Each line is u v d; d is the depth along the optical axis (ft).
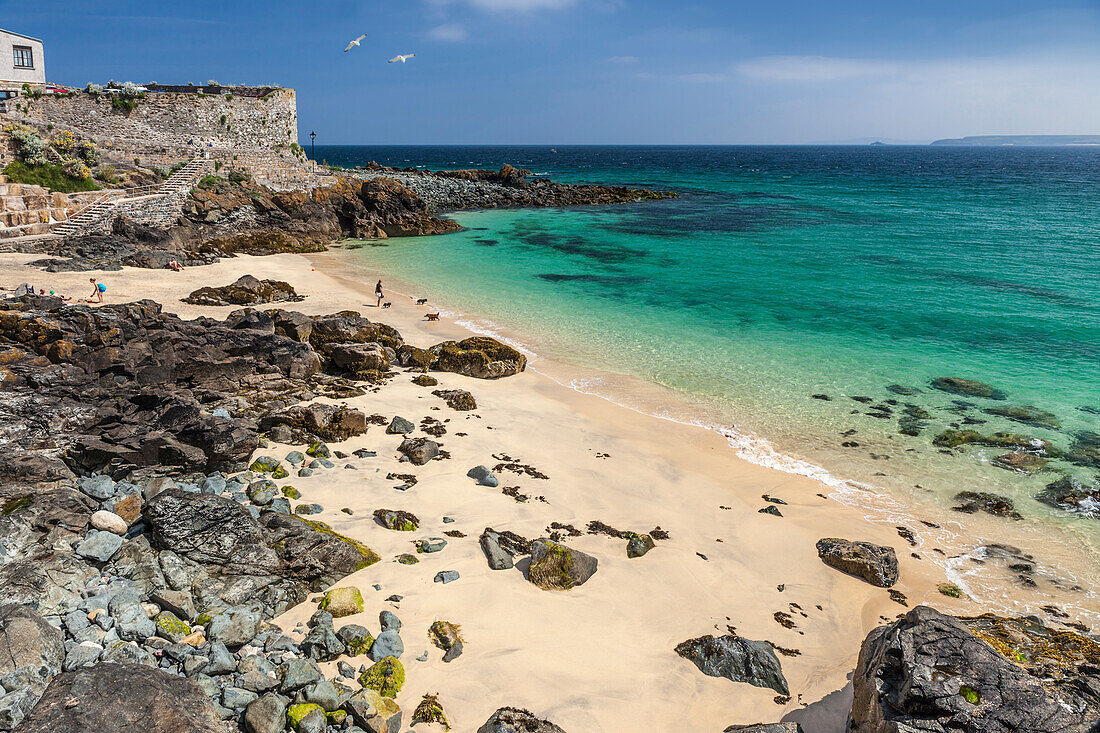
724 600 43.91
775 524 53.98
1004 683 27.30
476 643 36.91
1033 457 65.51
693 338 104.42
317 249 181.88
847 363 92.48
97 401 54.85
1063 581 47.93
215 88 220.84
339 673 33.17
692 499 57.31
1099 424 72.49
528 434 68.23
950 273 151.94
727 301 128.06
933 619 30.76
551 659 36.40
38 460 44.37
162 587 36.11
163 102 201.26
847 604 44.73
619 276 151.64
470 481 56.39
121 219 148.05
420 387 79.97
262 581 37.83
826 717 34.32
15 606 30.71
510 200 303.89
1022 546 52.19
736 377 87.66
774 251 182.19
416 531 47.50
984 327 109.09
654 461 64.18
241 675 31.01
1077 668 31.37
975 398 80.02
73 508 40.83
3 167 147.43
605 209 288.92
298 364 78.02
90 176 160.25
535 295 132.87
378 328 94.73
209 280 129.49
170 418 52.70
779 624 41.98
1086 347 98.27
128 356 64.28
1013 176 523.29
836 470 63.57
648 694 34.68
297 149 237.66
